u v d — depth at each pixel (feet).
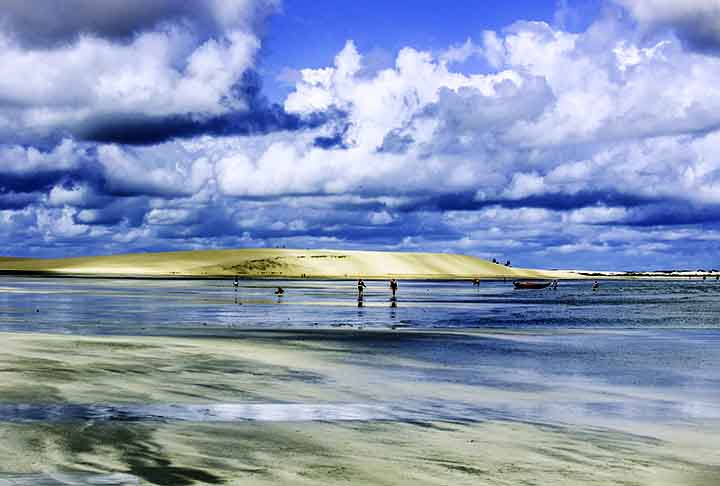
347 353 76.89
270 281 549.54
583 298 285.02
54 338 83.30
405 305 200.85
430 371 64.49
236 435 36.78
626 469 32.17
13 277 566.36
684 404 50.16
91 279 515.91
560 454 34.60
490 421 42.52
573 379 61.72
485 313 165.78
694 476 31.32
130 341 82.23
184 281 495.41
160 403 45.27
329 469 30.68
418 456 33.45
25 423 38.17
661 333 113.80
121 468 30.01
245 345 82.02
